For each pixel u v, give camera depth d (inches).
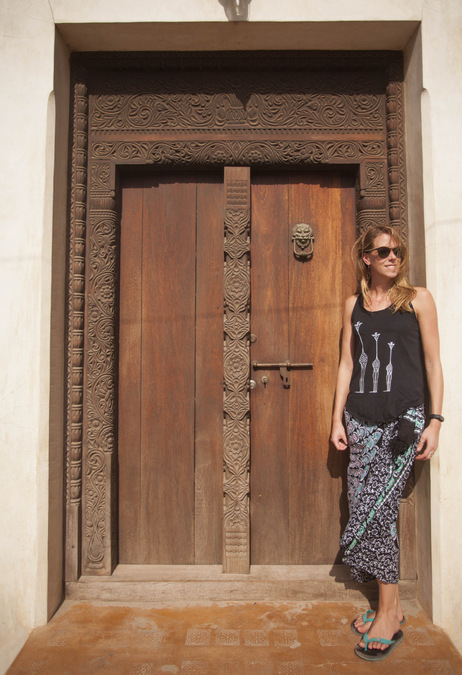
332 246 101.5
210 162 98.6
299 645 79.3
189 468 99.7
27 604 84.7
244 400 96.4
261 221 101.7
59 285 92.7
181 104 98.9
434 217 87.2
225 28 91.0
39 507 86.1
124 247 101.7
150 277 101.6
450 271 86.7
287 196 102.0
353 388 84.0
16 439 86.5
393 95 97.3
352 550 79.2
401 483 78.6
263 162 98.4
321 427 99.7
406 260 83.6
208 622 85.7
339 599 92.7
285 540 98.7
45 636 82.0
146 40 94.3
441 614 84.0
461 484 84.9
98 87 99.6
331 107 98.8
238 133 98.3
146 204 102.3
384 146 98.3
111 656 76.9
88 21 89.7
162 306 101.3
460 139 88.1
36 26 90.0
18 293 87.8
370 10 89.2
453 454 85.0
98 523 95.5
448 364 85.7
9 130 89.0
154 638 81.2
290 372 100.3
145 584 93.2
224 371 96.9
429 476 86.7
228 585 93.1
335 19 89.1
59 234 92.7
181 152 98.0
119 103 99.3
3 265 88.0
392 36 93.5
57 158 91.8
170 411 100.3
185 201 102.0
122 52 98.0
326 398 100.0
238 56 97.4
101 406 96.3
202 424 100.0
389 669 73.9
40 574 85.7
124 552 99.2
